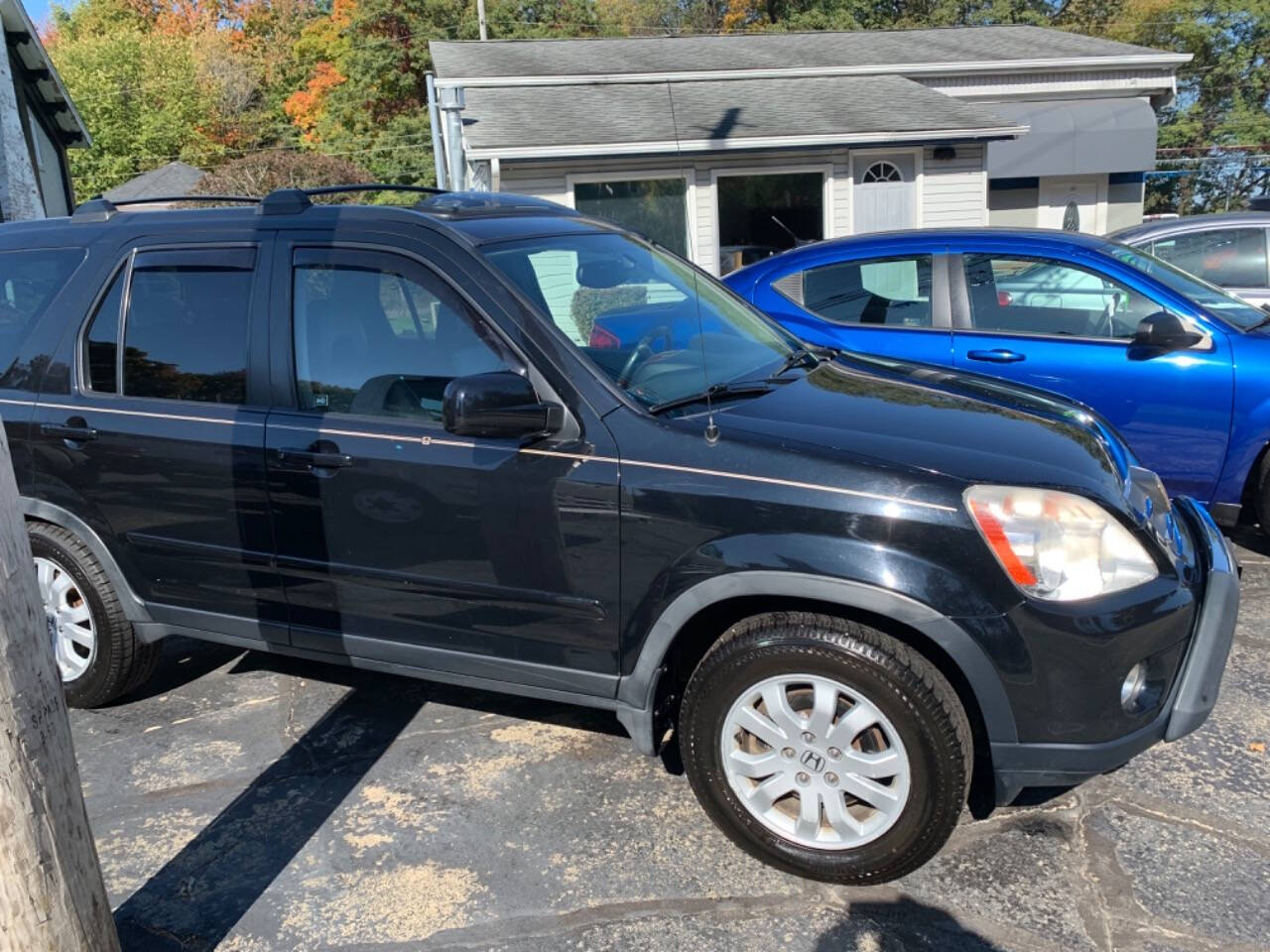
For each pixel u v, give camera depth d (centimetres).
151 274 359
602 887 284
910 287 554
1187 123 3538
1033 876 281
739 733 286
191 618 361
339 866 296
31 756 199
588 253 356
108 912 224
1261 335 483
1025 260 532
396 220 328
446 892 284
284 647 350
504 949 261
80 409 361
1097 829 301
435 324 317
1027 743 261
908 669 259
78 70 3706
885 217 1530
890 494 261
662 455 281
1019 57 1881
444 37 3203
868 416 300
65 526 370
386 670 337
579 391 293
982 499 258
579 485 288
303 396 332
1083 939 257
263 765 353
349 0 3869
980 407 319
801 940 260
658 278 372
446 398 279
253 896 285
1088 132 1847
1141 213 1983
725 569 271
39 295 379
